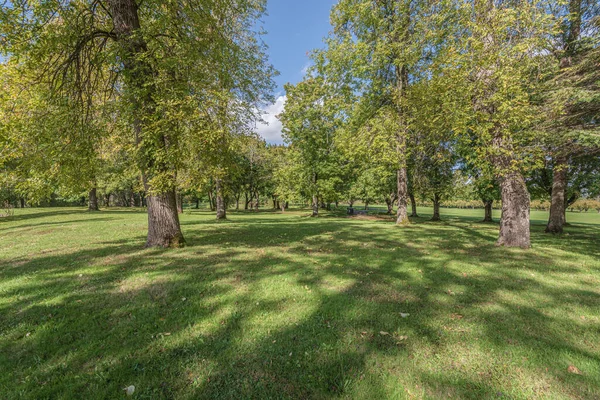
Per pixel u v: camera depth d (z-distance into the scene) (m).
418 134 11.53
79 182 7.62
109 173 8.34
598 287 4.86
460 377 2.48
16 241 9.43
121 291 4.58
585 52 8.07
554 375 2.51
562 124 7.63
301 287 4.76
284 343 3.04
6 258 6.89
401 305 4.05
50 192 7.43
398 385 2.38
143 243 8.83
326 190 26.89
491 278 5.36
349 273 5.61
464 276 5.48
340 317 3.66
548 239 10.84
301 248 8.23
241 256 7.03
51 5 6.05
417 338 3.14
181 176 7.28
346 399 2.22
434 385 2.38
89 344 3.04
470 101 7.04
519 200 8.59
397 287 4.80
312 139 26.31
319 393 2.30
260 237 10.45
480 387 2.36
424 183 18.00
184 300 4.22
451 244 9.12
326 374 2.54
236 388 2.37
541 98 7.89
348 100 16.56
